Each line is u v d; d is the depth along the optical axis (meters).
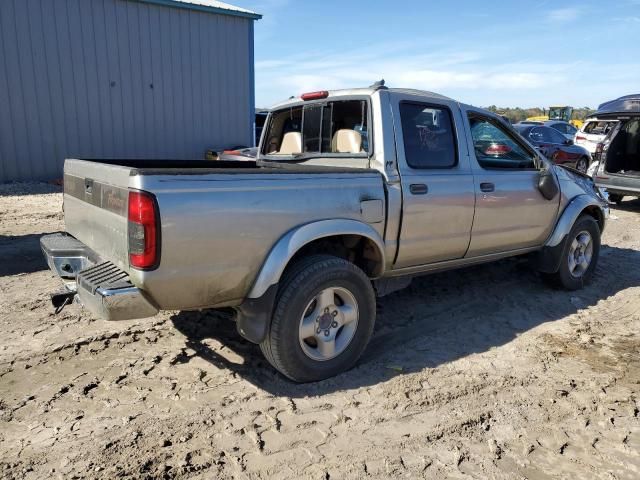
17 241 7.17
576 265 5.61
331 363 3.56
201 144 15.79
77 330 4.21
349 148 4.08
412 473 2.66
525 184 4.84
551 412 3.25
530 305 5.14
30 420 3.01
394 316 4.79
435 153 4.20
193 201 2.88
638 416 3.23
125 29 13.78
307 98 4.48
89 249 3.53
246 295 3.25
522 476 2.66
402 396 3.38
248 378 3.56
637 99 10.13
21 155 12.73
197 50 15.18
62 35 12.84
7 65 12.21
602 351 4.14
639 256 7.21
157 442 2.83
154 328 4.30
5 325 4.27
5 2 11.97
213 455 2.75
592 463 2.78
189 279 2.93
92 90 13.52
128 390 3.36
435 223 4.11
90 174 3.38
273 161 4.92
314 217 3.39
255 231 3.13
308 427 3.02
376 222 3.73
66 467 2.62
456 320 4.73
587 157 15.38
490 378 3.66
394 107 3.93
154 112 14.68
